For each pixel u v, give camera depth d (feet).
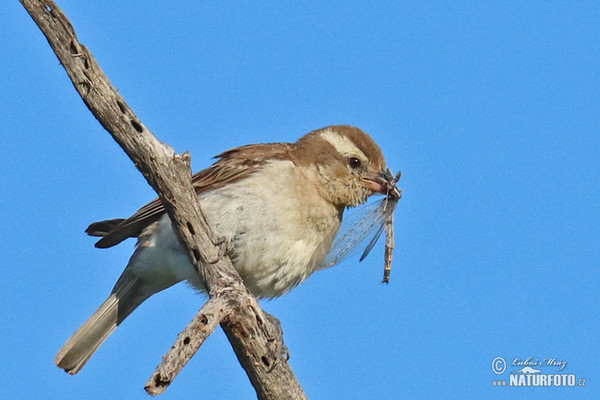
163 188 29.68
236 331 30.07
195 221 30.04
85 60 28.04
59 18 27.37
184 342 26.61
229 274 30.42
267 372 31.12
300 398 32.12
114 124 28.73
